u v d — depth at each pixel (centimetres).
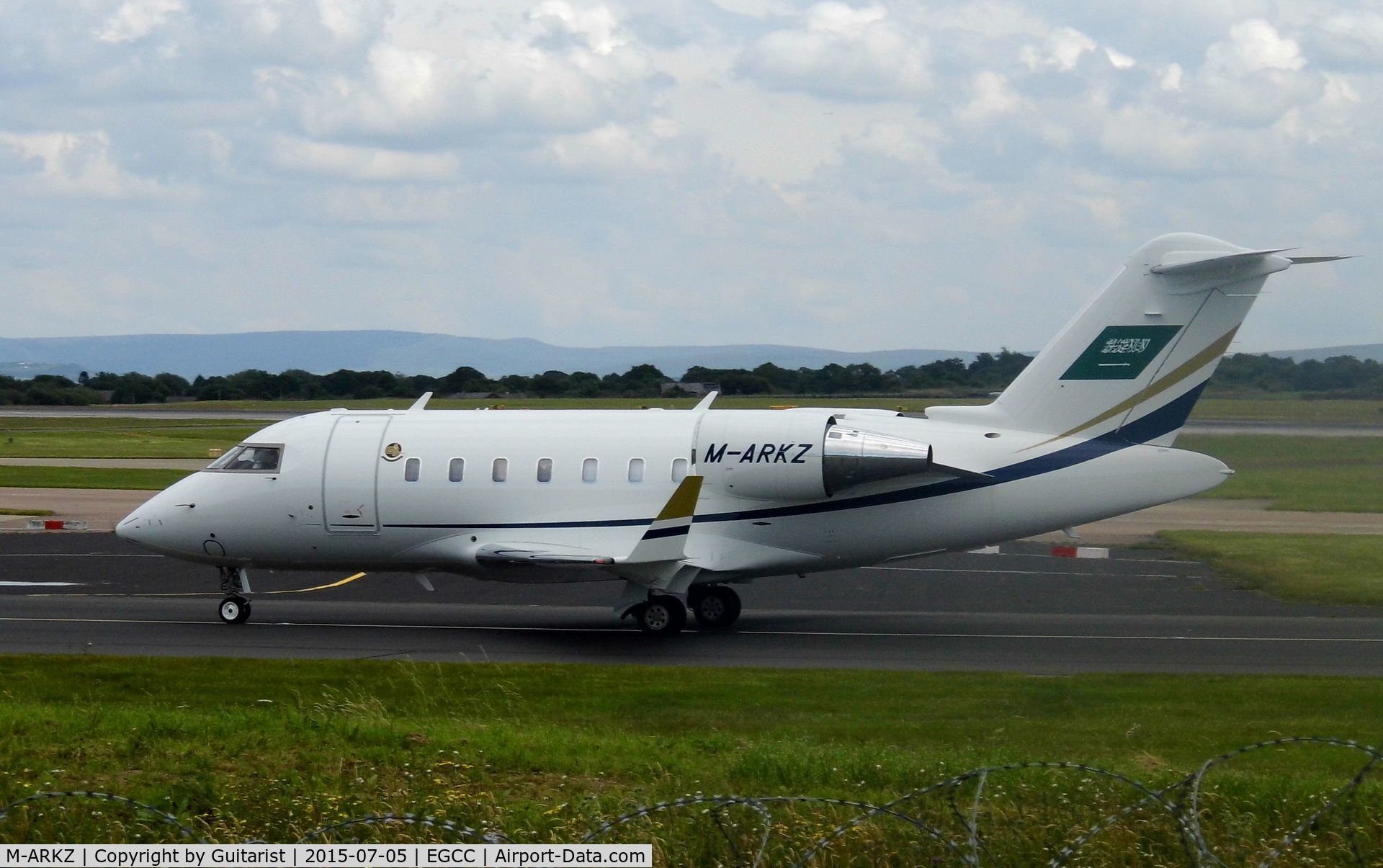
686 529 5041
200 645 5100
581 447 5522
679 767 3056
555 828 2520
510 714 3847
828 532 5350
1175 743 3475
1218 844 2492
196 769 2991
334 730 3388
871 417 5475
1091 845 2455
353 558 5766
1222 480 5206
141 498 11069
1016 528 5300
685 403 19162
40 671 4453
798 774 2956
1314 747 3422
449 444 5653
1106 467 5228
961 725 3694
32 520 9181
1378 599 6162
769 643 5169
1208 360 5191
